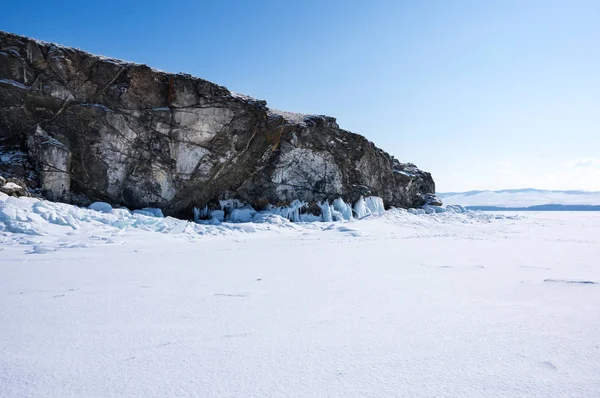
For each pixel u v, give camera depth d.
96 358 2.01
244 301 3.30
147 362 1.96
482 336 2.38
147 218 10.95
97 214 10.42
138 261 5.84
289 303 3.24
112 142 12.45
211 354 2.07
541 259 6.45
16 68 11.26
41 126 11.65
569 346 2.21
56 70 11.63
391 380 1.76
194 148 13.84
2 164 10.89
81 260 5.81
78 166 12.12
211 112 13.88
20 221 8.55
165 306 3.11
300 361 1.98
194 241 9.16
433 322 2.68
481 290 3.80
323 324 2.63
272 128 15.36
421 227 15.35
